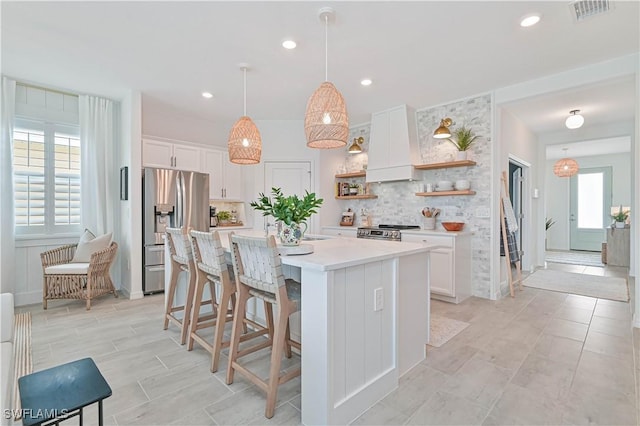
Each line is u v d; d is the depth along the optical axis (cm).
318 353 160
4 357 150
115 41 273
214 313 304
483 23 244
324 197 534
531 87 357
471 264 409
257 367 226
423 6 223
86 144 404
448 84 368
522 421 167
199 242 242
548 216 882
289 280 227
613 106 437
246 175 539
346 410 167
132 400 186
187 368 224
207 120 523
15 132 368
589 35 261
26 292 372
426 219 441
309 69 327
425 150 454
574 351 248
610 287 447
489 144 394
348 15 233
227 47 283
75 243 403
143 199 407
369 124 534
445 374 215
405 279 220
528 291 429
